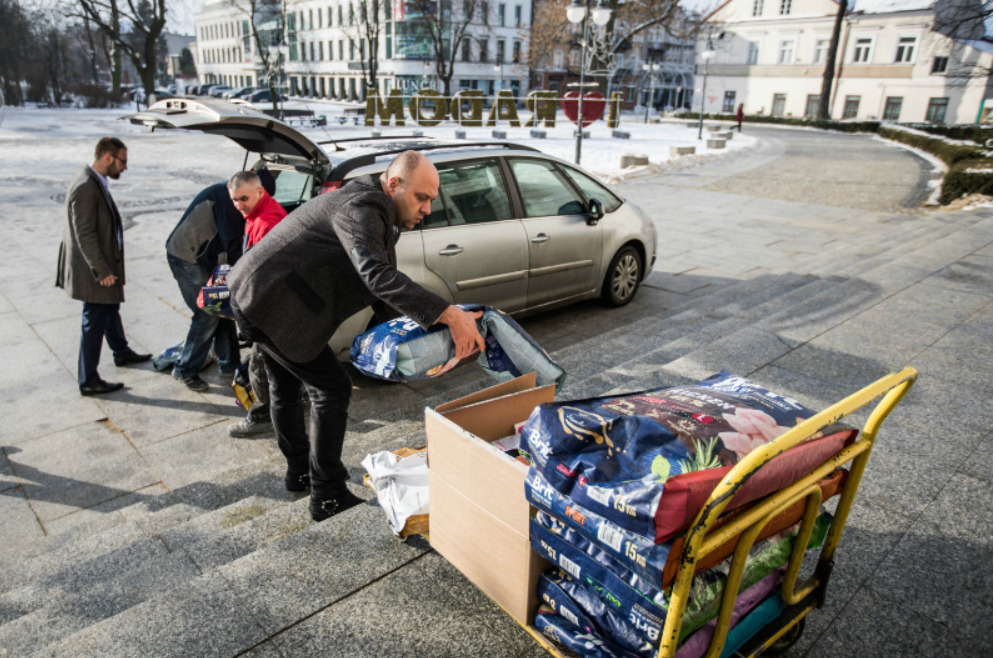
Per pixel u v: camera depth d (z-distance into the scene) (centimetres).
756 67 5212
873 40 4612
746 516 147
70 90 4966
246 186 369
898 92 4556
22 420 423
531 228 516
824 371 399
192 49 10438
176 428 415
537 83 6369
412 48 5762
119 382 477
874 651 196
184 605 208
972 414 345
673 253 903
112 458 380
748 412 167
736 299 675
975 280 620
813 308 528
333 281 238
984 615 209
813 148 2633
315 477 268
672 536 138
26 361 515
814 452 164
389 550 235
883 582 222
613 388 374
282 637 195
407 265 438
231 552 259
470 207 481
